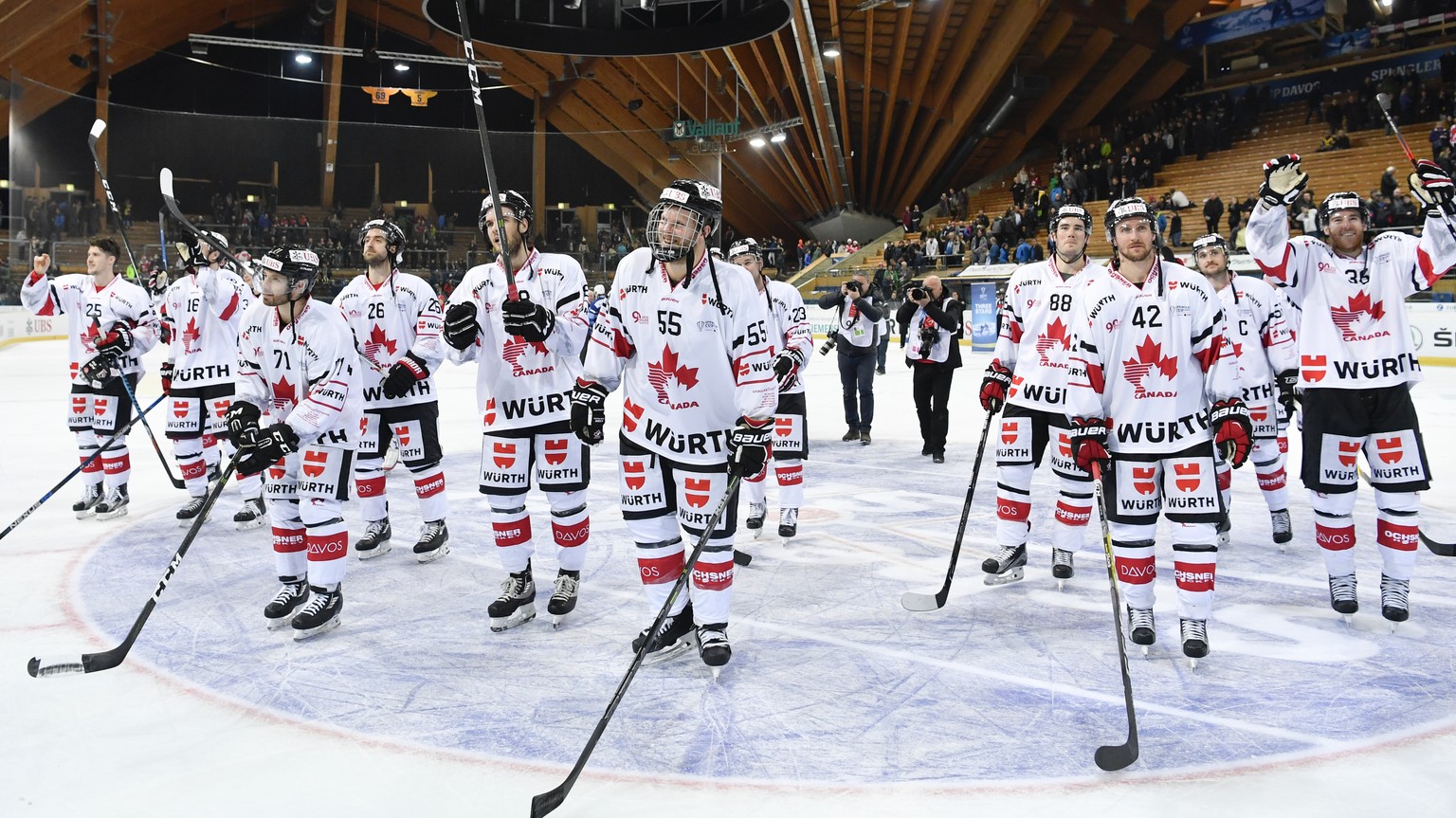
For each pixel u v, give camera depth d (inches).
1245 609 175.9
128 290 245.9
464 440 391.2
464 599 185.2
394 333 209.8
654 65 1090.1
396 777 113.2
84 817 104.1
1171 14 1072.8
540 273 169.2
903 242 1209.4
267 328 161.2
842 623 170.2
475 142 1369.3
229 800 107.8
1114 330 146.2
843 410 498.6
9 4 829.8
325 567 163.6
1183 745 120.4
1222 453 143.7
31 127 1124.5
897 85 1074.7
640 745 121.3
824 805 106.3
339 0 1197.7
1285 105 1162.0
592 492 289.0
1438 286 686.5
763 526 245.3
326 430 159.6
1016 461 193.2
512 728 126.6
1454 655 151.6
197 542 227.8
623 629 167.5
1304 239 169.3
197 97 1445.6
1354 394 165.0
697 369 142.7
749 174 1369.3
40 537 231.1
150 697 136.9
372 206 1330.0
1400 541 162.7
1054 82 1205.7
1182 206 863.1
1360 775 112.5
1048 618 172.4
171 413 246.4
